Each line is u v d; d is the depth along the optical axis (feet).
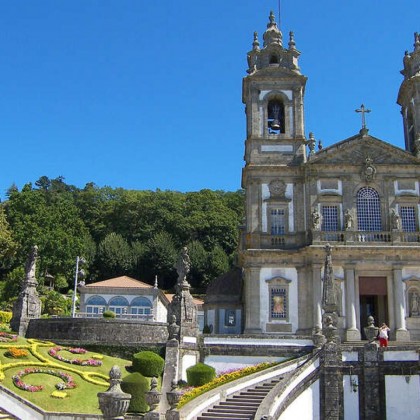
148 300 213.46
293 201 163.02
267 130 169.37
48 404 89.86
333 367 111.55
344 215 158.71
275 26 180.55
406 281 152.35
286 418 101.19
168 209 331.16
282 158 166.61
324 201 160.66
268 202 162.71
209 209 336.08
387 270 153.69
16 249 237.04
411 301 151.84
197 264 294.05
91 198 358.84
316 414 108.99
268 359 123.24
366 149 163.94
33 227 243.81
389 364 111.34
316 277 152.76
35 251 139.13
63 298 227.40
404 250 152.46
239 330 181.98
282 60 175.73
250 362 123.34
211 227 320.29
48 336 126.11
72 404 90.94
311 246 152.76
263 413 85.46
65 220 276.82
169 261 293.43
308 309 152.97
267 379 109.60
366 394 110.63
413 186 161.48
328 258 124.36
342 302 151.43
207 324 185.57
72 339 123.54
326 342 113.50
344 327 149.69
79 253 252.21
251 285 155.94
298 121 169.37
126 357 118.21
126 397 57.26
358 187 161.68
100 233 325.21
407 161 163.22
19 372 96.99
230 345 124.26
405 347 111.34
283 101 172.14
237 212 354.95
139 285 218.18
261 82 172.65
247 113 174.50
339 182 162.09
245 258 158.51
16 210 253.44
